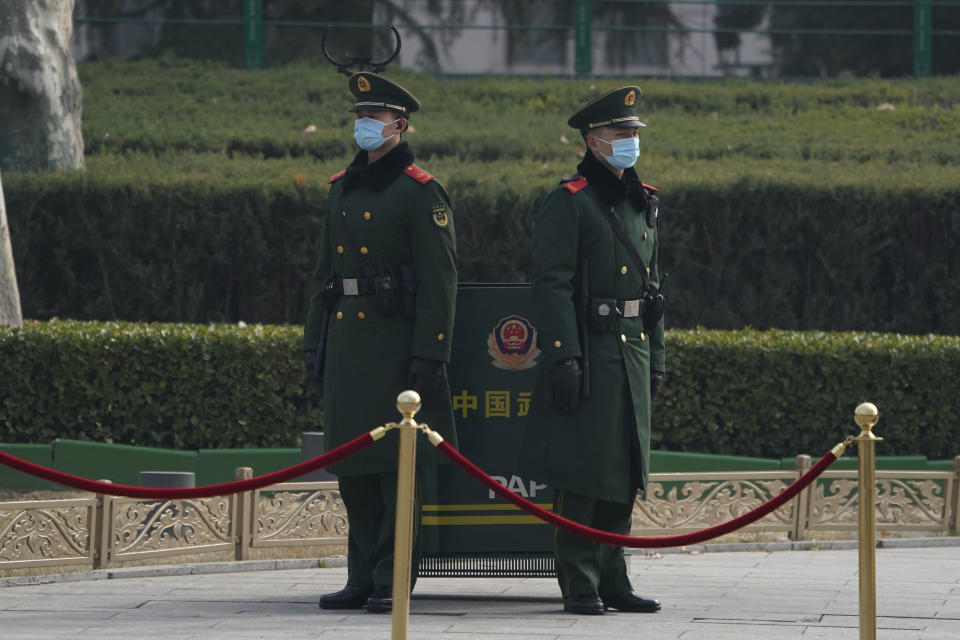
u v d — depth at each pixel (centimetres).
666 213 3900
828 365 3194
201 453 3052
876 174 4162
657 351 1816
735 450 3222
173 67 6412
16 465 1388
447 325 1719
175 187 3862
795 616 1722
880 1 6944
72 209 3875
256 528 2231
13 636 1565
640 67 6888
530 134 5178
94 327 3136
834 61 6919
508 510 1831
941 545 2545
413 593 1931
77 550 2070
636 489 1747
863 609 1349
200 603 1823
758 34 6925
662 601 1853
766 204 3906
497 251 3828
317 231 3866
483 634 1568
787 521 2519
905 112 5766
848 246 3922
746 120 5666
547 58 6844
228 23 6656
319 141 4922
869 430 1361
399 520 1288
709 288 3925
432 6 6838
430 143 4881
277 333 3150
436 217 1723
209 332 3125
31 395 3047
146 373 3081
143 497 1400
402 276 1727
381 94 1753
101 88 5859
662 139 5125
